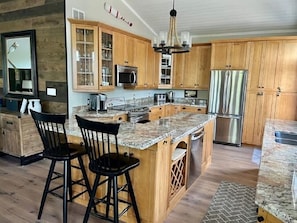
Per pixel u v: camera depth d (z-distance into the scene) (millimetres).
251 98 4988
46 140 2205
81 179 2479
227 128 5172
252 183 3230
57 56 3684
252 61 4887
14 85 4277
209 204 2672
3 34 4195
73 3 3625
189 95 6254
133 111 4406
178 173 2664
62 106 3775
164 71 5957
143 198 2148
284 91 4699
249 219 2395
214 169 3709
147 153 2068
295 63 4555
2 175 3328
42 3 3678
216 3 4395
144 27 5543
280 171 1448
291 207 1006
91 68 3832
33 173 3412
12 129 3680
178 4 4574
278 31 5105
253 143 5074
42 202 2311
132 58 4691
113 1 4461
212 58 5242
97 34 3697
